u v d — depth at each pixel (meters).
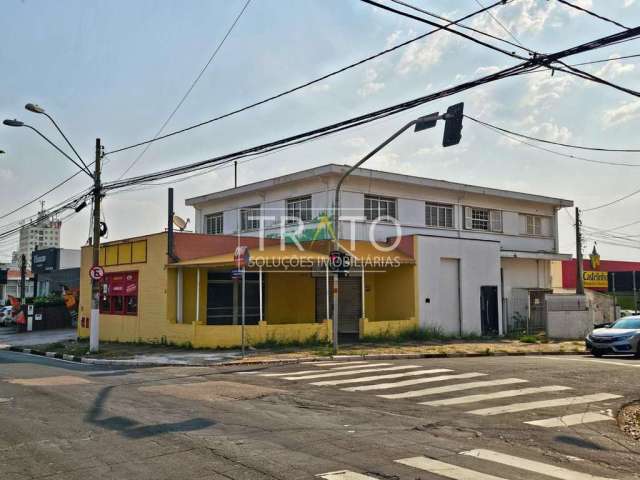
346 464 6.83
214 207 33.94
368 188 27.59
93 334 21.45
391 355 19.48
